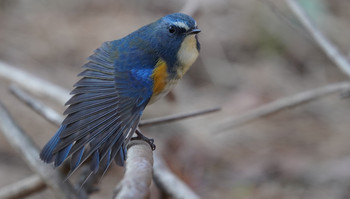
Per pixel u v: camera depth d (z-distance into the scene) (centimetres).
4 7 1717
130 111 694
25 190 809
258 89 1451
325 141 1320
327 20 1517
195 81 1500
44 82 945
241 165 1251
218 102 1415
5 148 1310
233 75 1504
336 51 877
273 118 1402
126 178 469
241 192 1177
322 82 1488
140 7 1686
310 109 1432
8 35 1598
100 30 1596
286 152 1294
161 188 747
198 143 1277
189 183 1112
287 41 1574
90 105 654
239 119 1005
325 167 1241
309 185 1205
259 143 1320
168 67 762
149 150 630
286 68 1534
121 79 710
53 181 733
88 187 753
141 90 718
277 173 1233
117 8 1689
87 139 625
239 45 1579
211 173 1216
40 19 1662
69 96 909
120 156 615
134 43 752
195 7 925
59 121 786
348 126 1366
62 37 1587
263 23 1591
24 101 800
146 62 742
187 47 775
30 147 773
